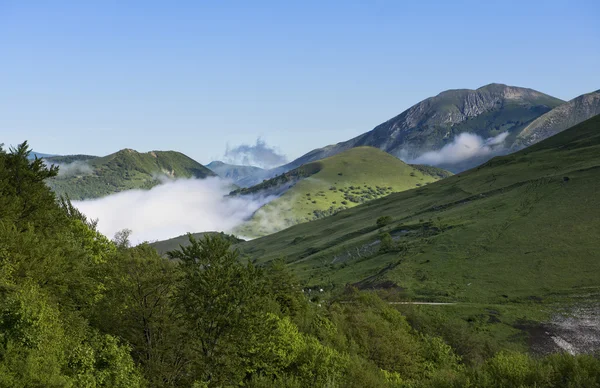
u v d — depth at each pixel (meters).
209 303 45.16
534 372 51.28
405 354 78.25
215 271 46.22
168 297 45.78
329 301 114.44
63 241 49.00
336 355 57.84
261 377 49.78
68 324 40.09
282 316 66.44
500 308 128.12
